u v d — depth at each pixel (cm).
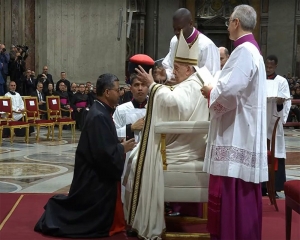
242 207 400
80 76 1684
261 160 399
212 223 404
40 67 1695
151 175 439
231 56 395
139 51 2517
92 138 461
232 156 395
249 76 387
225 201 398
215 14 2600
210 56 521
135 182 448
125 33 1695
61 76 1576
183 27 509
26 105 1277
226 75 391
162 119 448
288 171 904
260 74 397
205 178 437
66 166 904
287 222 437
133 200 450
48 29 1666
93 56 1686
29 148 1137
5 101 1198
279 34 2516
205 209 502
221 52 602
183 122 432
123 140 534
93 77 1691
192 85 447
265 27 2544
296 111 1900
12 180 767
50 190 698
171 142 456
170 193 439
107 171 464
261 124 399
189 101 442
